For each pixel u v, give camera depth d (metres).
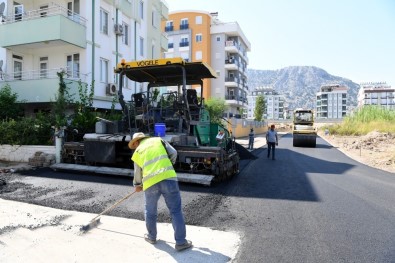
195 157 8.70
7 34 16.06
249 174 10.60
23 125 11.74
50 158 10.58
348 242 4.65
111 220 5.35
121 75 9.49
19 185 7.89
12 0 16.86
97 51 17.98
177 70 9.38
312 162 14.38
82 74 16.66
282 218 5.74
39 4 17.94
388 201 7.14
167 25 54.41
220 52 53.12
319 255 4.19
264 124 57.78
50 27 15.16
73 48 16.98
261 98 60.47
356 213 6.12
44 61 18.12
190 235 4.76
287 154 18.02
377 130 31.98
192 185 8.39
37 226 4.97
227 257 4.03
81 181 8.52
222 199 7.02
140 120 9.37
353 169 12.26
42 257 3.94
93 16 17.59
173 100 9.38
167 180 4.23
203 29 52.53
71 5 17.38
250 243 4.54
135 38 22.45
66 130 11.12
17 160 11.39
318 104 151.25
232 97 53.81
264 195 7.48
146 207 4.36
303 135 23.00
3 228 4.84
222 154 8.72
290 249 4.36
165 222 5.37
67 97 14.27
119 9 20.08
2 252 4.05
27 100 15.01
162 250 4.19
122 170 9.12
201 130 10.04
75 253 4.06
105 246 4.28
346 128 38.50
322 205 6.67
